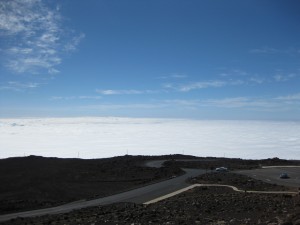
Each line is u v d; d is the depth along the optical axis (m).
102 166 77.38
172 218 24.30
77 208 39.44
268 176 66.94
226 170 75.19
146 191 51.03
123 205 36.28
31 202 44.25
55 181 60.03
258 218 22.03
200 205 30.25
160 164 88.44
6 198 47.44
